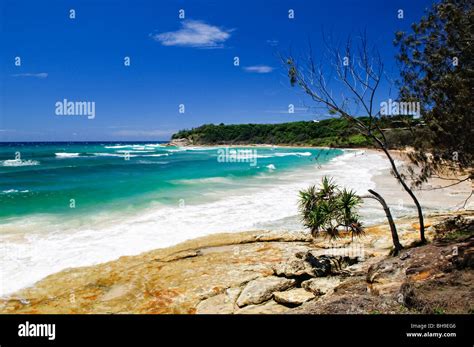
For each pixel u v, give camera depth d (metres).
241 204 19.12
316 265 10.03
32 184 25.42
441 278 7.12
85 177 30.38
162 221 15.55
